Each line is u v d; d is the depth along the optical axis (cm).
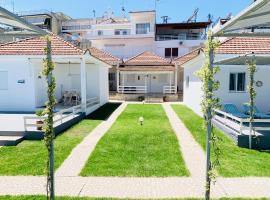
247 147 1044
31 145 1035
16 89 1770
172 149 1004
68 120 1405
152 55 3500
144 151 977
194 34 4756
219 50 1555
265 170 792
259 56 1010
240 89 1616
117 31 4700
